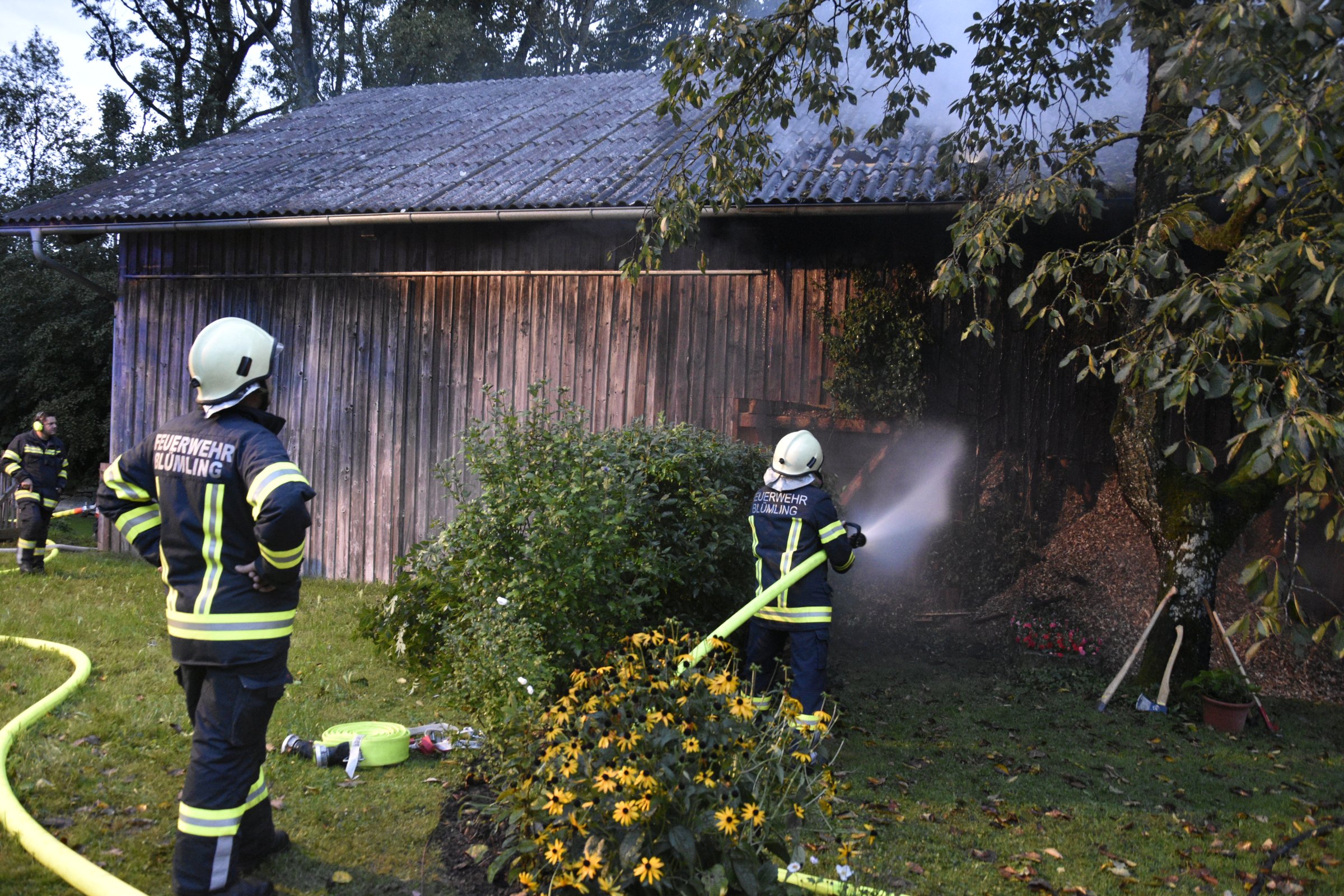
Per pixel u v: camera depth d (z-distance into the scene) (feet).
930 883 10.61
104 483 9.70
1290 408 10.87
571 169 28.68
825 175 25.00
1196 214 16.88
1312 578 22.08
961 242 16.47
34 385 60.59
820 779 10.68
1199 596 19.26
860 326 24.09
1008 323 24.58
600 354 26.96
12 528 34.22
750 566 18.10
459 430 28.27
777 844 8.93
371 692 16.85
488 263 28.14
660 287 26.45
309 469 29.84
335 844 10.75
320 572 29.63
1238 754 16.08
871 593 24.53
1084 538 23.76
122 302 31.99
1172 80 12.74
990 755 15.30
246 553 9.27
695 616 17.25
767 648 15.30
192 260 31.35
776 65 22.54
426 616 17.31
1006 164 20.42
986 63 20.66
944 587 24.17
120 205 30.14
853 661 21.48
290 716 15.03
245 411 9.50
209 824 8.92
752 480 18.57
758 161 21.08
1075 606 22.59
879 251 24.79
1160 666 19.38
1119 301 16.11
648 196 24.72
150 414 31.58
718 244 26.00
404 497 28.81
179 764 12.66
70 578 25.45
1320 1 10.75
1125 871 11.14
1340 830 12.64
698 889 8.11
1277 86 11.35
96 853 9.98
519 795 9.21
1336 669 20.61
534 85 43.62
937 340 24.90
